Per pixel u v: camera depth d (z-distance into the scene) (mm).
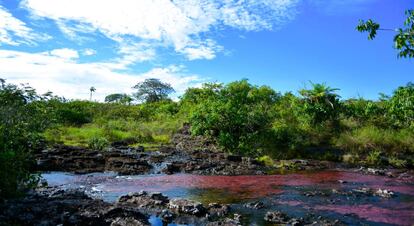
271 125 22844
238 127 22516
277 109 26188
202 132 23281
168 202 9992
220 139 21656
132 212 8703
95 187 12648
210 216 9000
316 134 22969
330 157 20828
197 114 23531
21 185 9422
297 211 9867
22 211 7891
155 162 18141
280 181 14539
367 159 20328
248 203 10500
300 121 24375
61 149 18953
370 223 8914
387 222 9023
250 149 21141
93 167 16578
